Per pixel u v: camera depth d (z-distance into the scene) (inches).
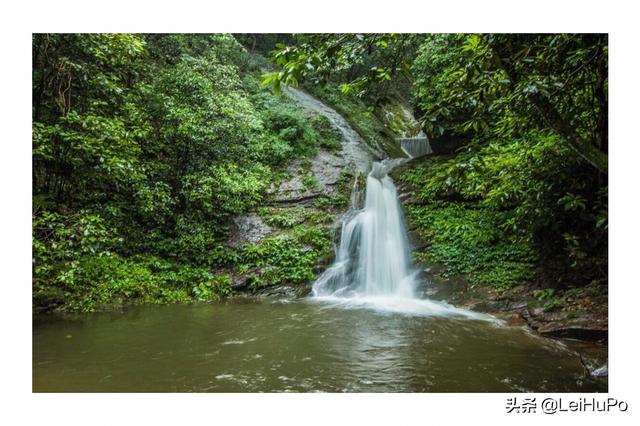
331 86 792.9
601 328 218.2
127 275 330.0
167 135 378.0
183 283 350.6
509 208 361.1
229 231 405.7
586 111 240.2
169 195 352.5
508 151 323.3
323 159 525.7
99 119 272.5
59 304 285.4
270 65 740.0
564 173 271.9
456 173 161.3
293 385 163.3
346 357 197.5
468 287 328.8
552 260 316.8
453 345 215.9
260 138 470.3
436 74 459.5
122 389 158.2
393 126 839.1
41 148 250.4
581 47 185.6
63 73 290.0
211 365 186.2
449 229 384.5
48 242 278.1
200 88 383.2
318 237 399.2
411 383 165.2
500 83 146.8
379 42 170.7
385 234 404.8
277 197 445.7
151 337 229.1
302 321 268.8
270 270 369.7
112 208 329.4
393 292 363.6
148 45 454.0
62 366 183.0
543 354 200.4
